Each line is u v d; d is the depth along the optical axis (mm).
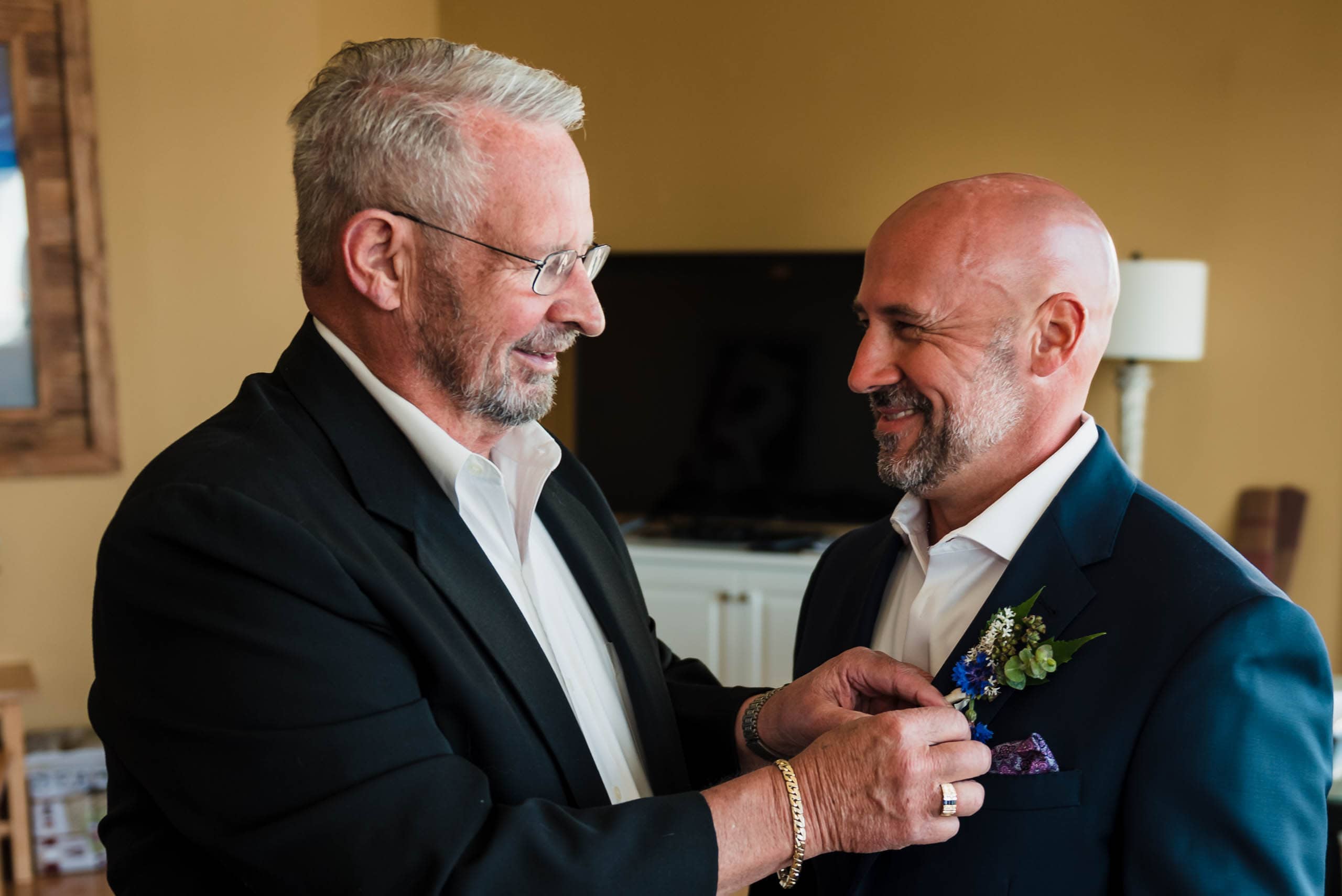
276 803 948
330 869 934
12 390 3512
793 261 4410
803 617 1500
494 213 1089
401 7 4555
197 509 984
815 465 4453
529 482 1284
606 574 1369
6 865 3387
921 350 1129
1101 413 4172
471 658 1069
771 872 1024
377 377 1158
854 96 4445
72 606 3623
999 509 1154
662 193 4699
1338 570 3963
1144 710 1014
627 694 1328
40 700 3613
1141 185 4117
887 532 1420
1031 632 1064
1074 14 4156
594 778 1136
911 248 1124
